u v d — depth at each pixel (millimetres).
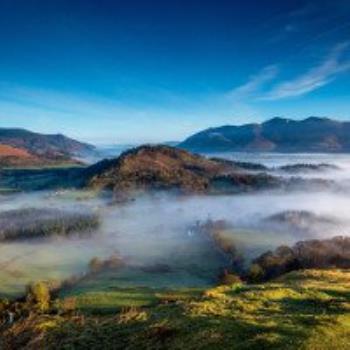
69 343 48656
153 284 171625
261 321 40969
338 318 38844
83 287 162375
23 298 121375
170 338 41469
